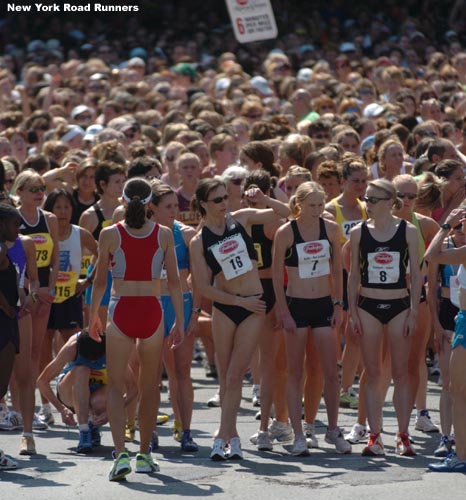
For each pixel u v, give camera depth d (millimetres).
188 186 30516
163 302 23484
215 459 22250
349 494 19609
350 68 61188
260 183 24016
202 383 30469
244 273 22328
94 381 23562
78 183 29516
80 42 85062
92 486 20297
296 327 22672
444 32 77500
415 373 23688
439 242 21094
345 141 33750
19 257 22984
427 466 21609
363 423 23953
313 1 84125
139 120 44500
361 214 26438
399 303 22391
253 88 51969
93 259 27047
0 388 21328
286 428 24156
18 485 20344
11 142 38406
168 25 88000
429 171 27688
